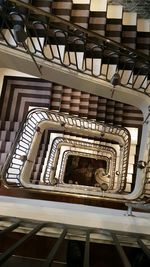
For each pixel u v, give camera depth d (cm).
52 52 285
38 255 146
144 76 334
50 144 544
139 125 555
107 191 477
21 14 256
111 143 589
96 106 516
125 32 356
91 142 579
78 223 150
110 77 323
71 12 330
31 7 209
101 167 645
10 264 137
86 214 169
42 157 528
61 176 609
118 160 570
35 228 122
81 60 308
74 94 512
